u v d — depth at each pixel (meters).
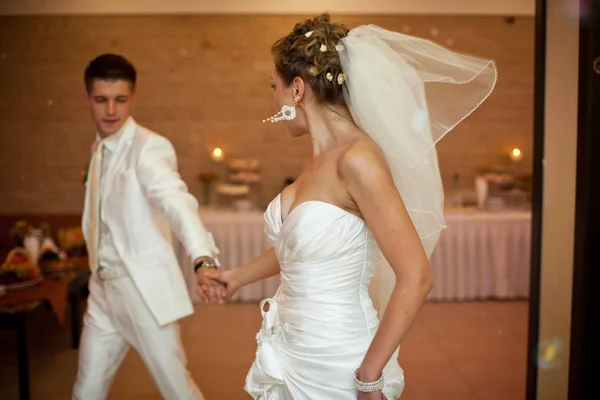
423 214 1.63
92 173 2.44
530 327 2.75
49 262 4.20
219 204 6.87
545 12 2.63
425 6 6.83
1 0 6.72
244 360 4.18
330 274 1.48
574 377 2.34
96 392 2.38
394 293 1.35
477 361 4.12
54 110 6.90
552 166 2.65
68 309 5.43
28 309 3.20
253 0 6.80
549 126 2.65
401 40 1.61
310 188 1.51
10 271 3.72
